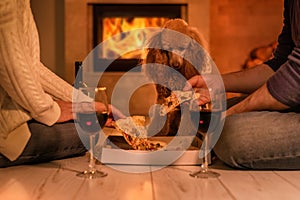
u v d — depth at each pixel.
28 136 1.52
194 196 1.17
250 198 1.15
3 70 1.41
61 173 1.46
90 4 4.09
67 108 1.71
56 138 1.65
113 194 1.18
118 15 4.12
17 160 1.58
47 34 4.27
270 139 1.50
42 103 1.51
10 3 1.39
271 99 1.60
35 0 4.25
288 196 1.18
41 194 1.18
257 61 4.29
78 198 1.14
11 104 1.50
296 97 1.57
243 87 2.12
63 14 4.27
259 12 4.38
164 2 4.06
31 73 1.46
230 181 1.35
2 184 1.29
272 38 4.39
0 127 1.50
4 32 1.39
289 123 1.52
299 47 1.56
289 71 1.56
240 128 1.53
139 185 1.29
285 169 1.54
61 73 4.29
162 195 1.17
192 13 4.07
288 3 2.00
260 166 1.53
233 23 4.40
